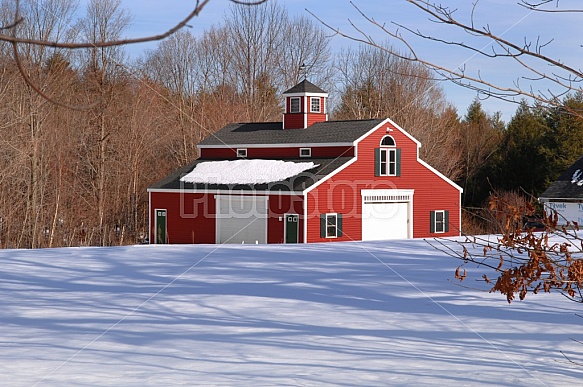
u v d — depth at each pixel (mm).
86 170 48000
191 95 60250
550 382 7914
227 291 14289
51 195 44281
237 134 42938
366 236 36688
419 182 38812
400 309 12430
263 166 38250
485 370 8445
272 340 10188
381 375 8258
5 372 8438
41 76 41750
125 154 48594
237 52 62000
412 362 8867
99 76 47375
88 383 7941
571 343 9828
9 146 39750
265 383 7914
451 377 8141
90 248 22438
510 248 5539
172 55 60594
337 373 8344
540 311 12102
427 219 39188
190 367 8695
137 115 49156
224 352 9484
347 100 60156
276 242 35406
